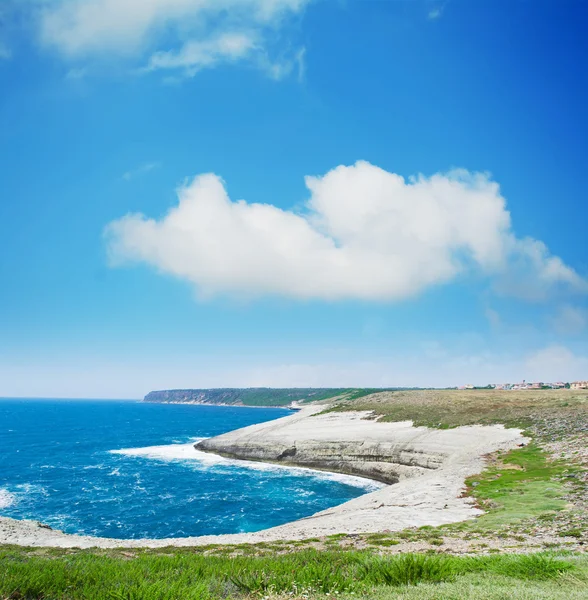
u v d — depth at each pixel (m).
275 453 71.50
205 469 64.38
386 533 21.69
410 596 7.20
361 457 62.06
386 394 112.06
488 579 8.98
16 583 8.85
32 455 78.00
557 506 23.94
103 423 166.38
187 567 11.79
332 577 9.09
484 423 62.38
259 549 19.83
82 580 9.53
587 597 6.98
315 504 43.50
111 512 40.50
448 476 39.12
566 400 70.94
